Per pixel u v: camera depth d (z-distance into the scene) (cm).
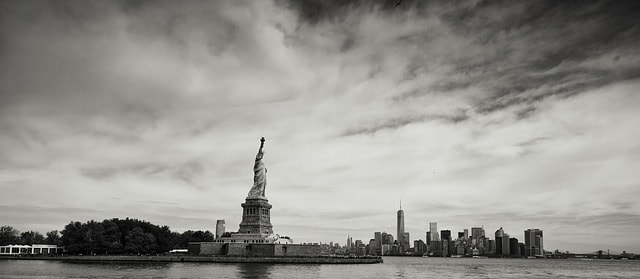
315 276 19300
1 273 18962
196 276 17975
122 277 17275
